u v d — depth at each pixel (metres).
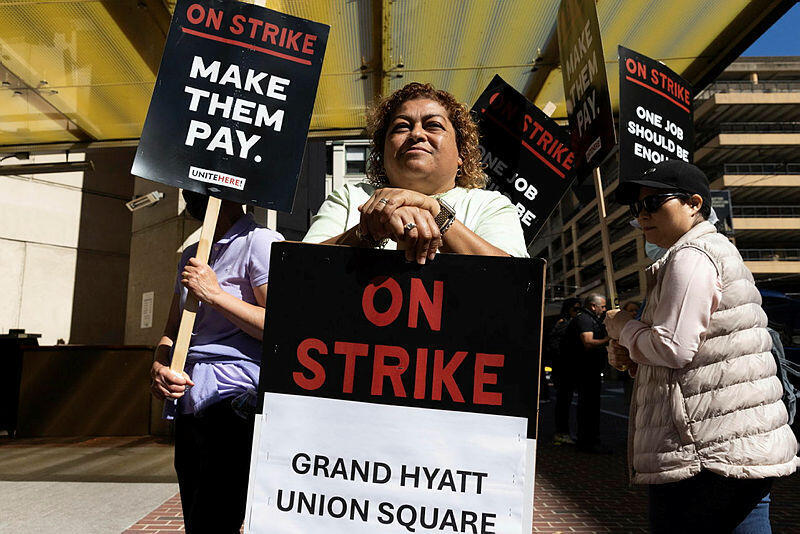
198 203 2.14
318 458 1.23
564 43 3.55
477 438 1.19
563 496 4.64
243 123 2.05
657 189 1.79
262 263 1.98
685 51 5.45
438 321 1.24
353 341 1.26
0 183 9.14
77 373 7.56
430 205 1.27
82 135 6.82
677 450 1.55
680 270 1.59
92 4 4.47
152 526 3.54
